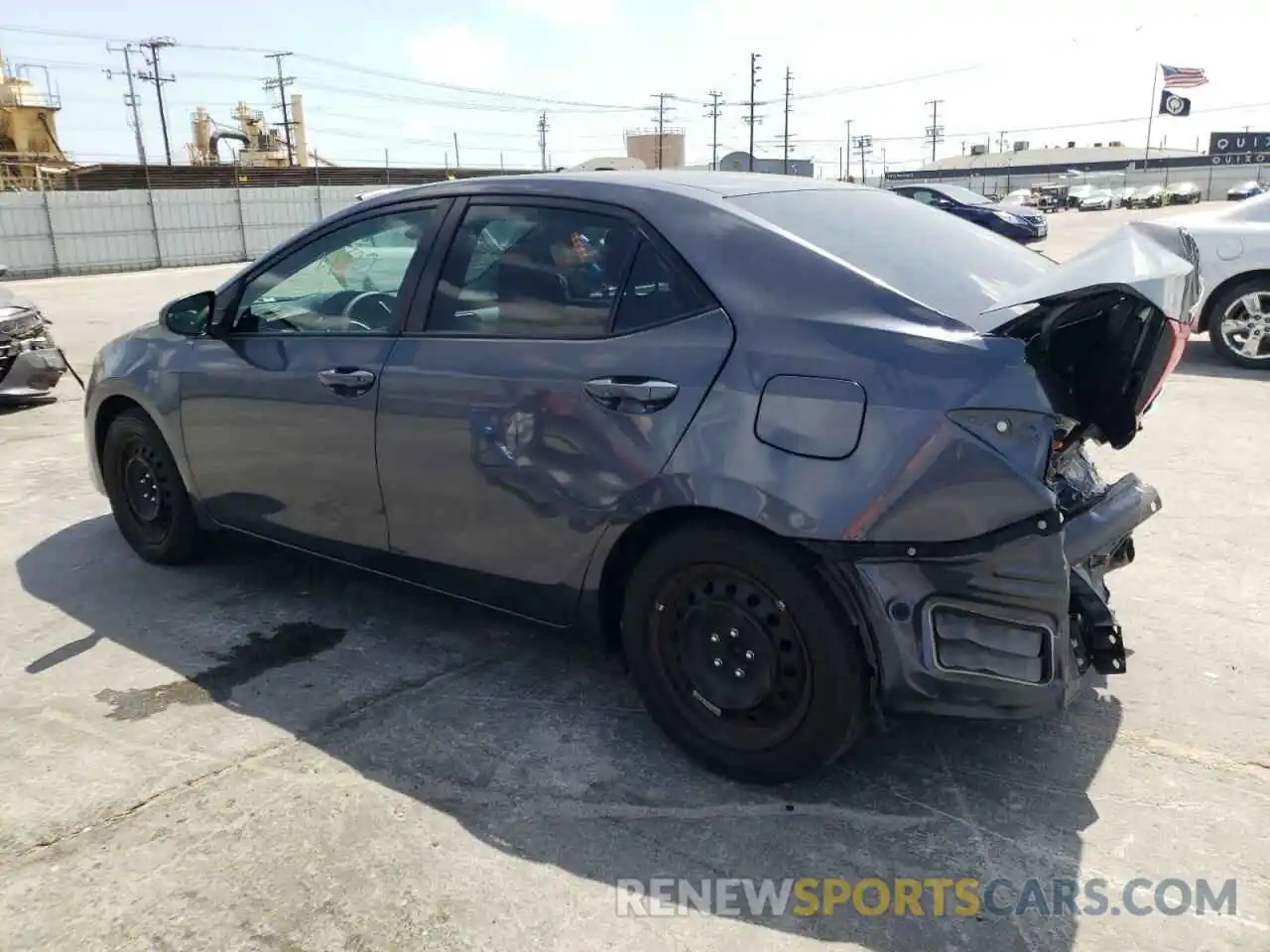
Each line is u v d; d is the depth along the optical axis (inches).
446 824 101.3
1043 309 91.0
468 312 121.0
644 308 107.7
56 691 129.8
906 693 95.7
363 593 160.7
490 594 122.8
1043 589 91.7
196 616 152.8
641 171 127.6
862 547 92.8
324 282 137.0
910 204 134.0
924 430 89.6
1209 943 83.9
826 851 96.7
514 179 123.3
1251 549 169.5
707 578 104.3
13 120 1786.4
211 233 1514.5
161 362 156.4
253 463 144.4
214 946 85.2
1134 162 3410.4
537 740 116.9
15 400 306.3
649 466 103.0
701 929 86.7
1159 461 220.4
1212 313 323.0
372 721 121.4
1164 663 131.6
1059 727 117.0
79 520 200.2
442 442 119.7
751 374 98.2
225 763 112.6
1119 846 96.3
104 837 99.7
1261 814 100.4
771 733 103.0
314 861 96.0
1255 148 3307.1
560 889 91.9
